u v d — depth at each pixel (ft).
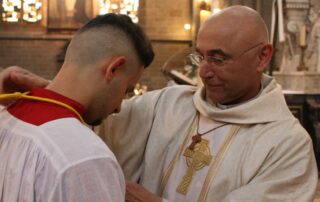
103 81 3.39
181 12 38.65
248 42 4.74
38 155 2.98
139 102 5.57
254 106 4.91
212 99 5.13
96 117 3.51
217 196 4.67
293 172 4.43
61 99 3.28
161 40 38.40
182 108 5.43
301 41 22.80
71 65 3.40
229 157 4.78
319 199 14.35
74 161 2.90
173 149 5.16
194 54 5.11
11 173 3.05
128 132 5.33
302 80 22.52
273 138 4.66
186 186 4.87
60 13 37.60
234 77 4.80
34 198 2.91
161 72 38.27
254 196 4.29
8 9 31.81
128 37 3.51
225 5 27.86
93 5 37.76
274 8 23.26
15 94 3.43
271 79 5.29
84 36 3.44
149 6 38.42
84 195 2.85
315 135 19.16
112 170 3.01
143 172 5.18
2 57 37.52
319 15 23.57
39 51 37.73
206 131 5.11
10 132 3.24
